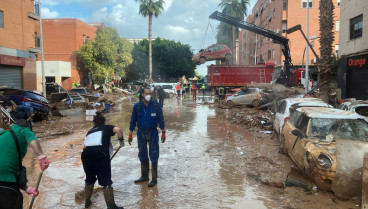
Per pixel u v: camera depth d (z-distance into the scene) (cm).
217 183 570
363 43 1823
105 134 453
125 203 478
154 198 499
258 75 3189
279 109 1046
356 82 1983
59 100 2039
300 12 4272
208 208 459
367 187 415
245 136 1054
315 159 515
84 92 2858
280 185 543
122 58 4784
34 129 1191
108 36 4528
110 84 4312
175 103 2684
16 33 2097
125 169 660
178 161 723
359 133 602
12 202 308
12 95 1361
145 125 564
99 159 442
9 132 315
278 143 930
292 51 4297
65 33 3878
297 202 479
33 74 2306
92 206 465
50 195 509
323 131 609
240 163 705
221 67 3191
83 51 3909
